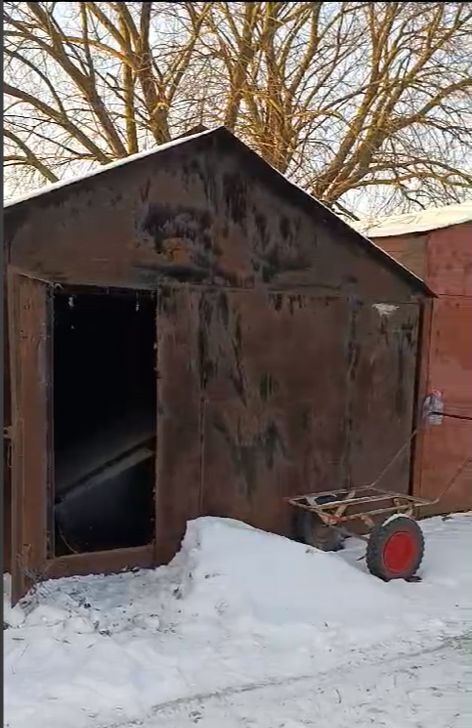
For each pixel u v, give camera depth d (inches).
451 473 279.7
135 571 205.3
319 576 190.4
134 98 472.1
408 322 257.1
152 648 156.9
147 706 135.9
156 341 205.5
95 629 164.9
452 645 166.7
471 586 203.6
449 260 279.3
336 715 136.0
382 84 463.5
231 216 214.7
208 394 214.2
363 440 248.7
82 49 470.9
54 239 186.5
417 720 135.2
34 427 174.4
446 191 489.1
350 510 245.4
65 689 137.5
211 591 180.1
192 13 441.4
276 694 142.5
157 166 200.8
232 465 219.5
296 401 231.0
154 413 271.4
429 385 271.0
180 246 206.7
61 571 195.5
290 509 231.0
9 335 166.9
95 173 190.9
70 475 263.6
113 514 258.8
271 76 450.6
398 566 204.1
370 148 475.8
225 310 215.8
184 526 211.8
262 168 215.6
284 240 225.0
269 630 168.6
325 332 235.9
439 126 470.9
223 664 152.9
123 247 197.3
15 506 166.2
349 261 238.7
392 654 161.6
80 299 255.9
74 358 284.8
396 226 309.6
